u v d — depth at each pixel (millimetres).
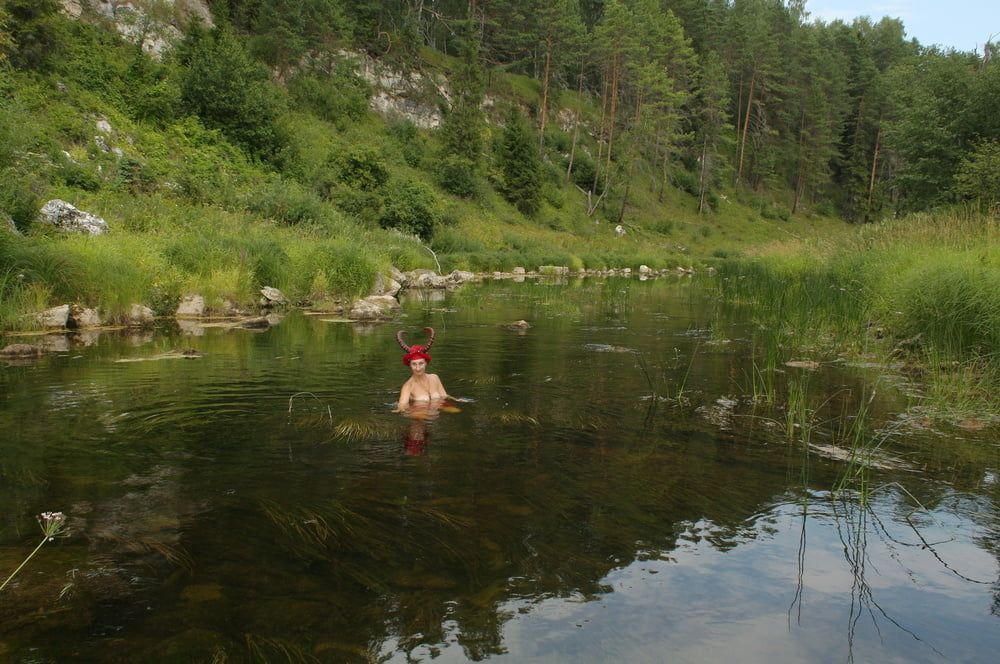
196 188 22391
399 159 41562
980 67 23094
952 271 8453
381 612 2555
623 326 12523
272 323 12195
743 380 7379
